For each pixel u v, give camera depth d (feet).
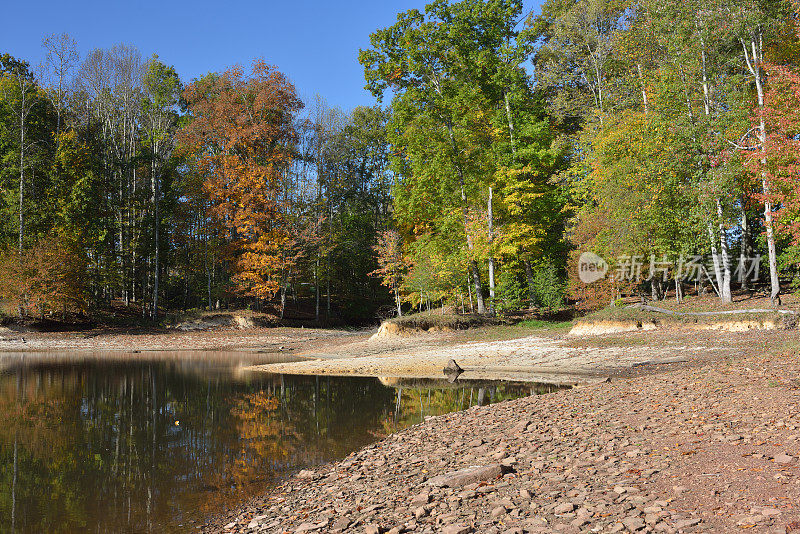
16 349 101.30
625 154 95.25
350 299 184.24
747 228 99.09
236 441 32.45
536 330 91.35
